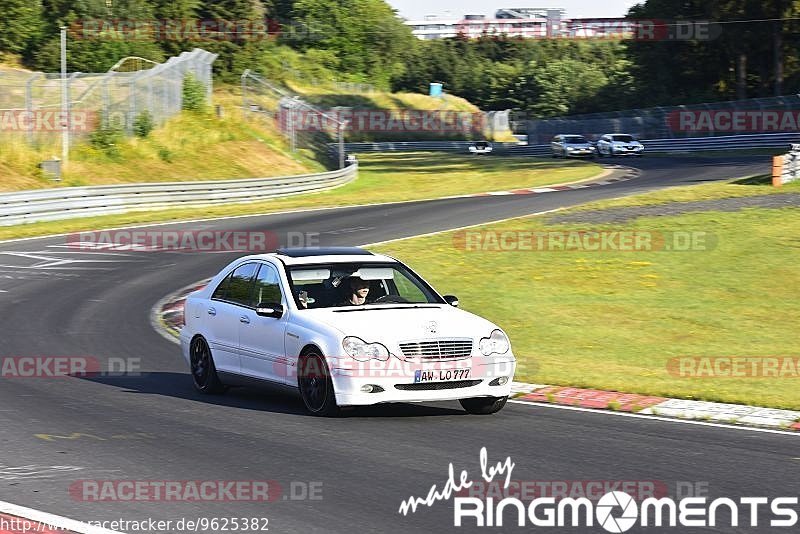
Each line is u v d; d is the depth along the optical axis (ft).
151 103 534.78
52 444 100.12
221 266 270.87
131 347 170.81
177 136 540.93
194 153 536.01
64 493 82.02
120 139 499.10
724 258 260.42
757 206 329.72
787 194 357.00
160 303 218.79
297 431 106.01
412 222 348.18
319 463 91.71
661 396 129.18
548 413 117.70
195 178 504.43
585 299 224.12
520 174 618.85
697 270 249.75
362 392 110.22
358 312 118.01
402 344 110.83
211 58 624.18
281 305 120.67
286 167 582.76
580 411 119.14
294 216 379.96
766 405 122.83
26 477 87.10
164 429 107.34
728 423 112.06
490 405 116.16
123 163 483.92
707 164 612.29
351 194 512.22
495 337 115.24
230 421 111.75
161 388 136.26
